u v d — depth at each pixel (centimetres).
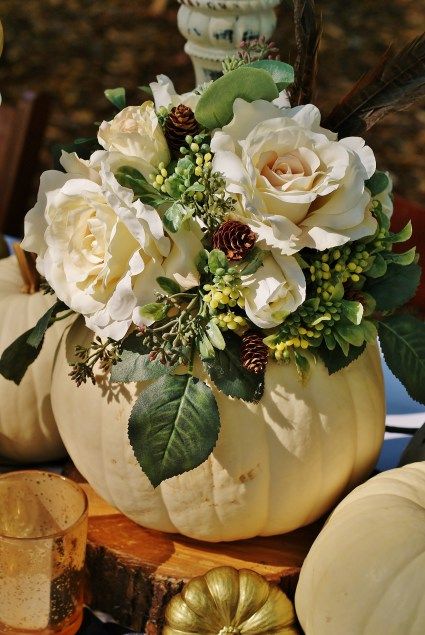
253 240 88
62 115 342
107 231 88
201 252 89
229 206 88
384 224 93
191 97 94
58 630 94
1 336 108
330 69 371
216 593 91
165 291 89
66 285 91
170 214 88
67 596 94
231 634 90
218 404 92
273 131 87
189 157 90
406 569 86
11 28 383
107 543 99
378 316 97
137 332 93
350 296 93
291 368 93
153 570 97
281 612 91
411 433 116
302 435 93
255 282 88
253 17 113
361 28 392
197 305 91
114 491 97
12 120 155
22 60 368
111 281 90
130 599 98
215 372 91
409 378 96
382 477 95
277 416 93
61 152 98
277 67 93
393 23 396
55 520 98
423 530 88
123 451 94
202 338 90
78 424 96
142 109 93
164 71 367
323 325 91
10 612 93
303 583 91
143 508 97
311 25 90
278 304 89
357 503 92
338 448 95
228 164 87
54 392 100
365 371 97
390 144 341
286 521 97
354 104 92
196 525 97
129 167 91
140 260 88
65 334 101
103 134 93
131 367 92
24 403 107
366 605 86
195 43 115
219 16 112
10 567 92
